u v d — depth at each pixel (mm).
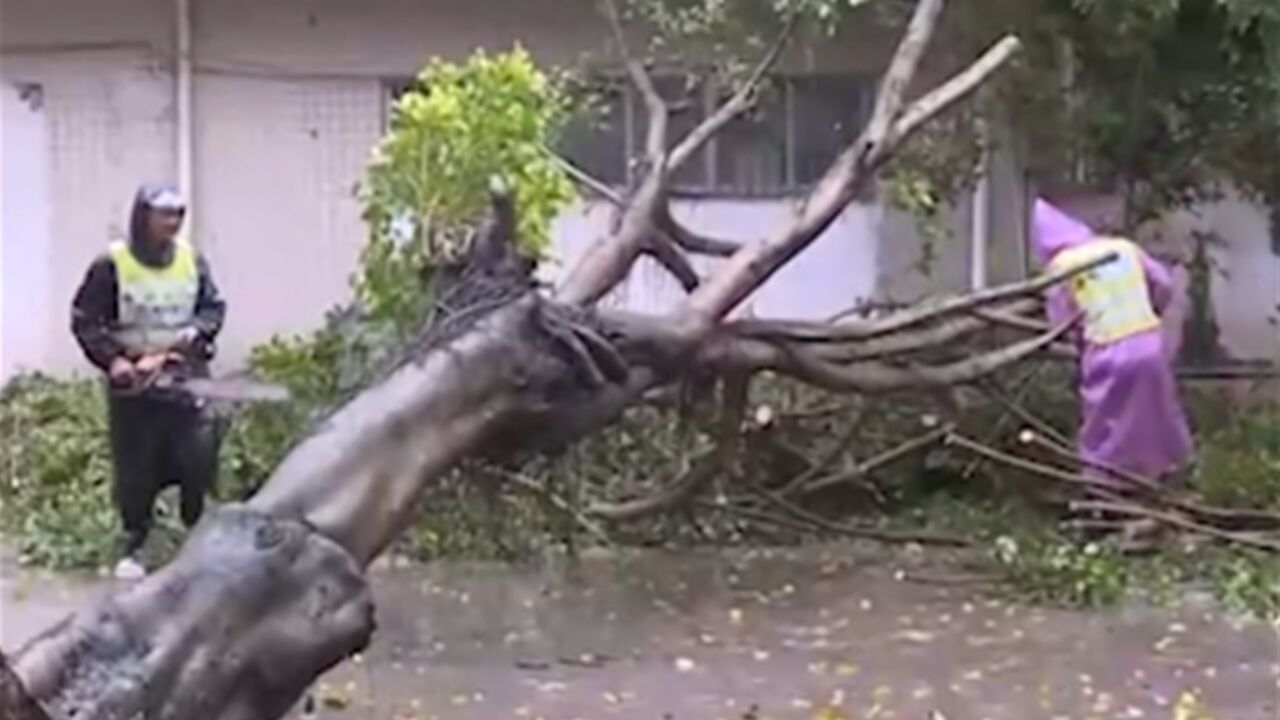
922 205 15383
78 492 13773
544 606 11344
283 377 11672
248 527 3256
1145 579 12008
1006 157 15641
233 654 3178
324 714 8828
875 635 10703
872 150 4383
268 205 17297
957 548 13000
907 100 5238
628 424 6770
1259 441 15133
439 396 3424
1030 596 11727
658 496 6547
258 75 17281
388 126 16922
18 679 2953
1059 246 12391
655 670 9820
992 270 16500
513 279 3617
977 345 5855
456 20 17141
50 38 17234
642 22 16188
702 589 11898
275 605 3213
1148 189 15188
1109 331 12289
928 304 5227
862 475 13023
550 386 3553
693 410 4234
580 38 16922
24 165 17312
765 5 14664
